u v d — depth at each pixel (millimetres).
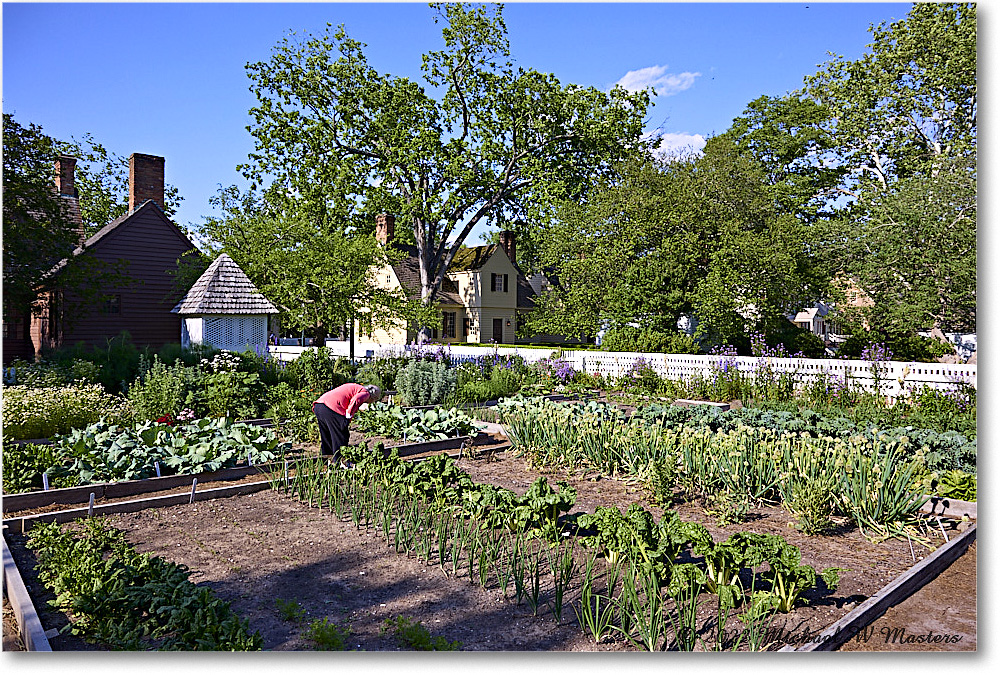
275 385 14602
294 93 34344
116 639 3789
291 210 32312
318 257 27297
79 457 7219
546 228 30875
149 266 25578
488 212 37250
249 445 8031
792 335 25141
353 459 7227
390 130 33594
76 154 42188
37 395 10289
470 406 14625
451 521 5883
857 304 25844
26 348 25484
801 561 5309
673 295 22422
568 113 33438
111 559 4906
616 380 19641
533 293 49938
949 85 27734
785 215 22750
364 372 16688
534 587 4406
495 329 45125
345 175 34125
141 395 11477
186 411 11086
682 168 23328
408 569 5000
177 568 4641
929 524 6293
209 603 4062
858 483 6254
